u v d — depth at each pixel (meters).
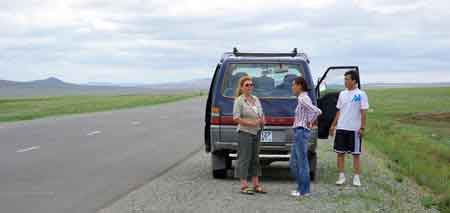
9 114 37.91
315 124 12.41
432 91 130.62
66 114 38.88
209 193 11.27
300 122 11.20
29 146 18.98
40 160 15.70
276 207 10.06
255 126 11.26
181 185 12.16
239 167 11.34
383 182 13.18
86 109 46.38
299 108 11.22
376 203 10.70
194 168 14.74
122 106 53.56
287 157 12.48
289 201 10.63
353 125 12.34
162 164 15.38
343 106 12.41
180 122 31.64
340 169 12.64
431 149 21.86
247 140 11.23
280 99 12.39
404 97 91.50
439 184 13.59
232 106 12.33
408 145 22.62
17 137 21.97
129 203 10.23
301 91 11.26
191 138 22.64
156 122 31.47
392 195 11.69
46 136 22.48
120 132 24.88
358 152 12.41
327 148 20.02
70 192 11.20
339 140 12.45
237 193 11.33
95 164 15.10
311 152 12.59
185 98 88.75
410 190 12.48
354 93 12.35
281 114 12.38
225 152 12.78
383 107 56.50
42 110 44.28
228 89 12.42
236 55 12.98
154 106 55.25
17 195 10.86
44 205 10.02
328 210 9.90
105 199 10.56
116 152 17.81
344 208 10.09
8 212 9.47
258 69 12.57
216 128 12.36
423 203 11.07
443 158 20.09
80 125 28.34
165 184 12.27
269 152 12.44
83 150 18.17
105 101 69.44
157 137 22.89
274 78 12.55
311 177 13.03
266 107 12.38
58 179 12.69
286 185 12.48
